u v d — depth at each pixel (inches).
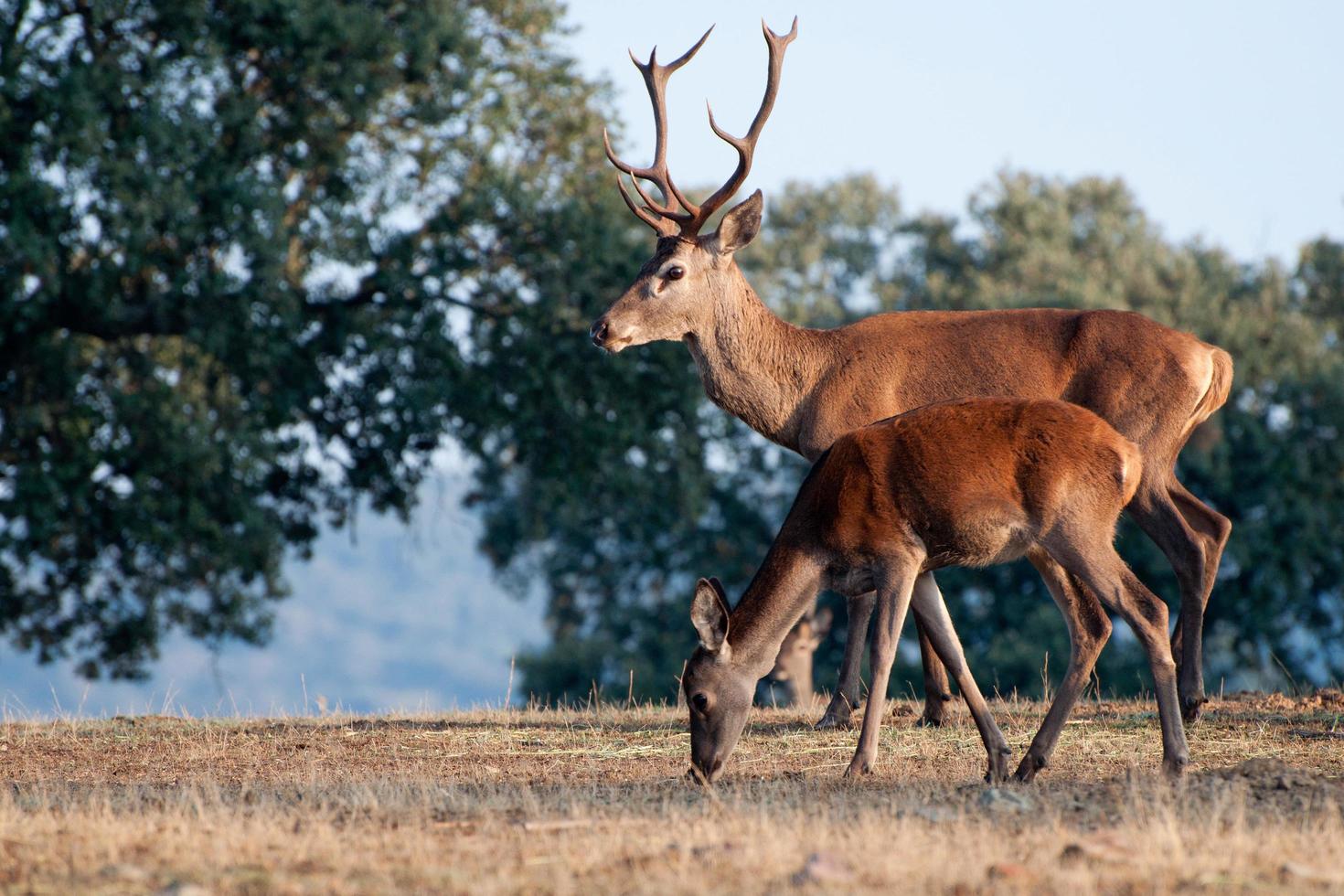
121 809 659.4
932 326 992.2
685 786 741.9
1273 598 2856.8
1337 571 2901.1
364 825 603.2
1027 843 543.8
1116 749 861.8
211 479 2068.2
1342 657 2992.1
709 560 3412.9
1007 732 936.3
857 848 531.8
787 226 4315.9
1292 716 983.0
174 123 1865.2
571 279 2156.7
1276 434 2972.4
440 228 2134.6
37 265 1797.5
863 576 753.6
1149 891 475.8
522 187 2149.4
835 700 992.2
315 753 906.7
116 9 1920.5
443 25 2066.9
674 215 1023.0
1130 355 954.1
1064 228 3772.1
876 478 737.0
